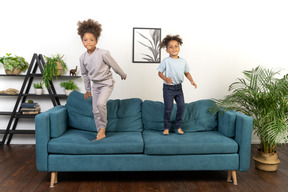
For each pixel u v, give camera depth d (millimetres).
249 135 2168
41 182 2205
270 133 2252
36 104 3195
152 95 3369
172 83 2465
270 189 2105
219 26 3354
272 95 2369
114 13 3250
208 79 3402
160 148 2150
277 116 2320
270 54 3432
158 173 2471
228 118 2322
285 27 3416
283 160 2828
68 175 2393
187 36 3332
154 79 3350
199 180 2299
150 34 3289
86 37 2238
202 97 3420
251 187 2143
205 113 2676
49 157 2115
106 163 2150
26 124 3359
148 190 2074
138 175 2414
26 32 3213
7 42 3205
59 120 2287
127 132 2564
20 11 3189
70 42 3264
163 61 2488
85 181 2252
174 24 3307
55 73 3045
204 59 3377
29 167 2545
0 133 3117
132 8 3260
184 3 3295
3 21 3184
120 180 2285
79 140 2203
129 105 2764
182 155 2184
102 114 2289
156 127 2672
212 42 3363
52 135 2205
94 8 3232
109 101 2768
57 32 3236
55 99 3256
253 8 3363
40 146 2100
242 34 3385
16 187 2092
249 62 3424
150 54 3311
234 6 3346
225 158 2176
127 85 3336
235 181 2211
